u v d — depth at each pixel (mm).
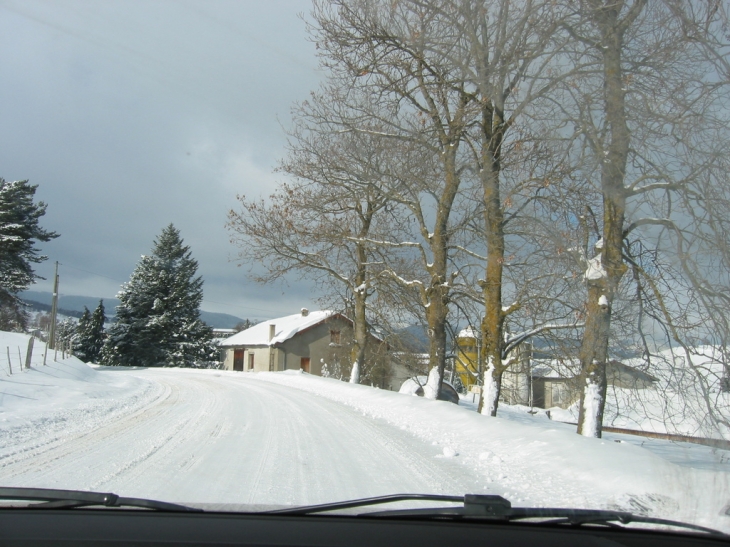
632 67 10680
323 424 12273
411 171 16531
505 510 3973
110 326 59750
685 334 10477
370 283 27141
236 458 8195
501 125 13562
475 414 12445
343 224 24203
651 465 7277
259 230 23531
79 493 4004
